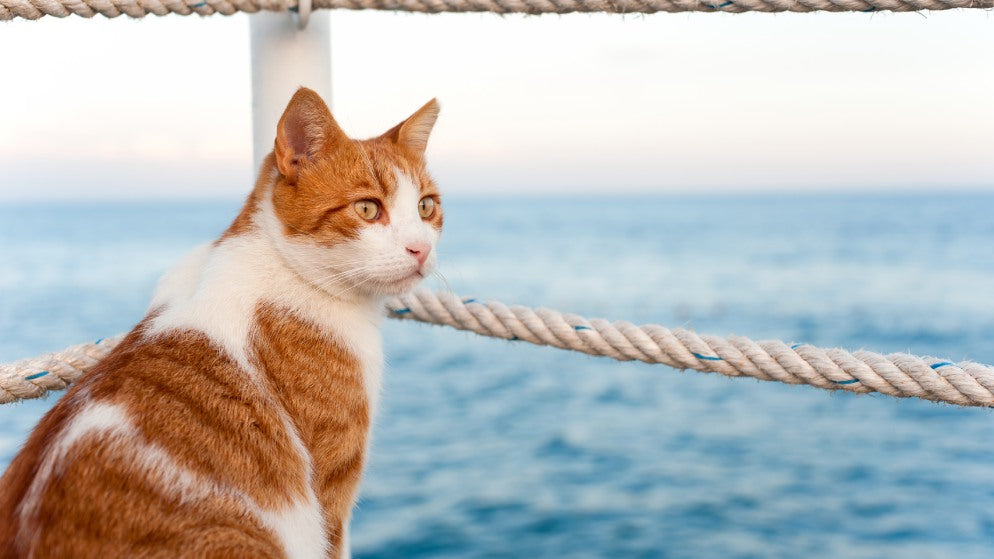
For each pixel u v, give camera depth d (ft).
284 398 7.09
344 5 7.59
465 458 49.21
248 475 6.28
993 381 6.67
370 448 7.79
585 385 69.77
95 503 5.63
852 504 42.32
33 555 5.47
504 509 40.81
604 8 7.25
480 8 7.44
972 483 44.96
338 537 7.22
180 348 6.77
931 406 61.11
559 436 54.75
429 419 58.65
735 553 36.42
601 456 50.52
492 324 8.23
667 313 106.73
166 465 5.93
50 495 5.65
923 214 328.49
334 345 7.47
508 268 151.64
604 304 113.91
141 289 122.62
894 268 144.66
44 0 7.11
